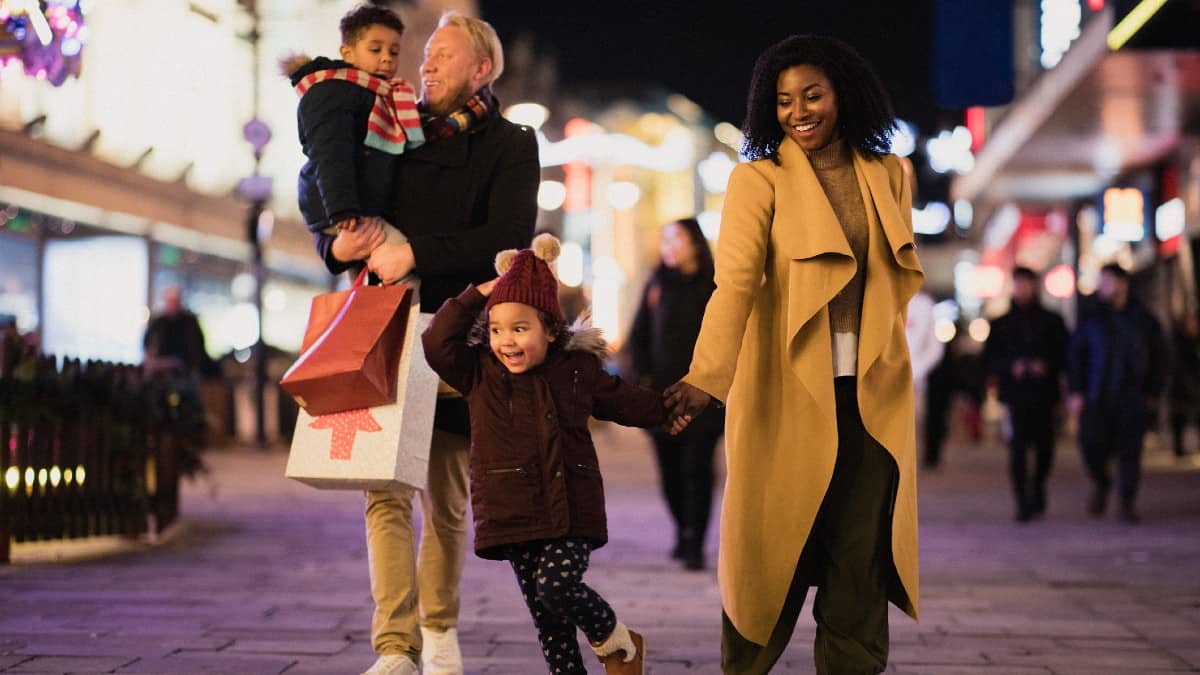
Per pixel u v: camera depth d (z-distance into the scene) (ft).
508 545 14.19
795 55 14.14
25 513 29.07
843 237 13.60
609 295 154.51
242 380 81.30
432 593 16.51
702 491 28.17
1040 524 38.09
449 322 13.88
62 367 30.04
